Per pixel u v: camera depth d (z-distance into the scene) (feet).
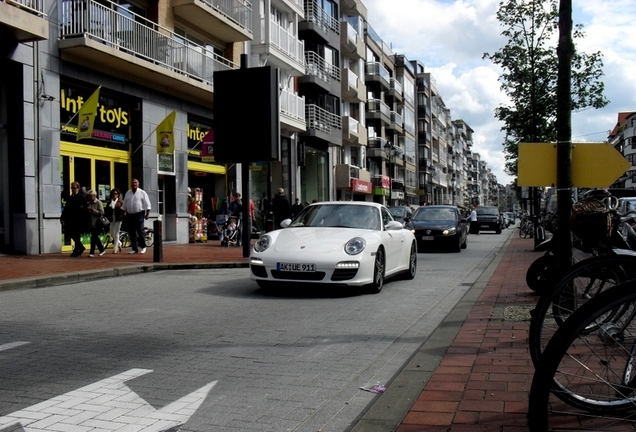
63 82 56.49
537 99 68.54
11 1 47.67
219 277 40.04
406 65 232.73
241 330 22.56
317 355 18.80
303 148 112.88
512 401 13.03
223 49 87.71
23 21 47.37
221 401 14.25
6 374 16.47
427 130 282.36
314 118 114.01
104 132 61.77
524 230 105.29
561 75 20.98
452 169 386.93
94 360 17.99
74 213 49.52
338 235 32.60
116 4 61.26
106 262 44.88
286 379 16.15
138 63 60.64
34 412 13.35
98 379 16.01
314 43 125.08
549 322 13.65
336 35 135.95
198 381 15.88
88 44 54.34
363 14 167.32
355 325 23.70
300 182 120.26
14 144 51.13
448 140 370.12
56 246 53.72
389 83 200.64
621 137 328.29
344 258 30.68
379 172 194.18
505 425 11.59
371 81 181.68
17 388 15.17
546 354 9.19
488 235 126.11
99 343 20.24
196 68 73.31
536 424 9.14
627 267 13.42
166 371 16.85
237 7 83.46
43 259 46.52
